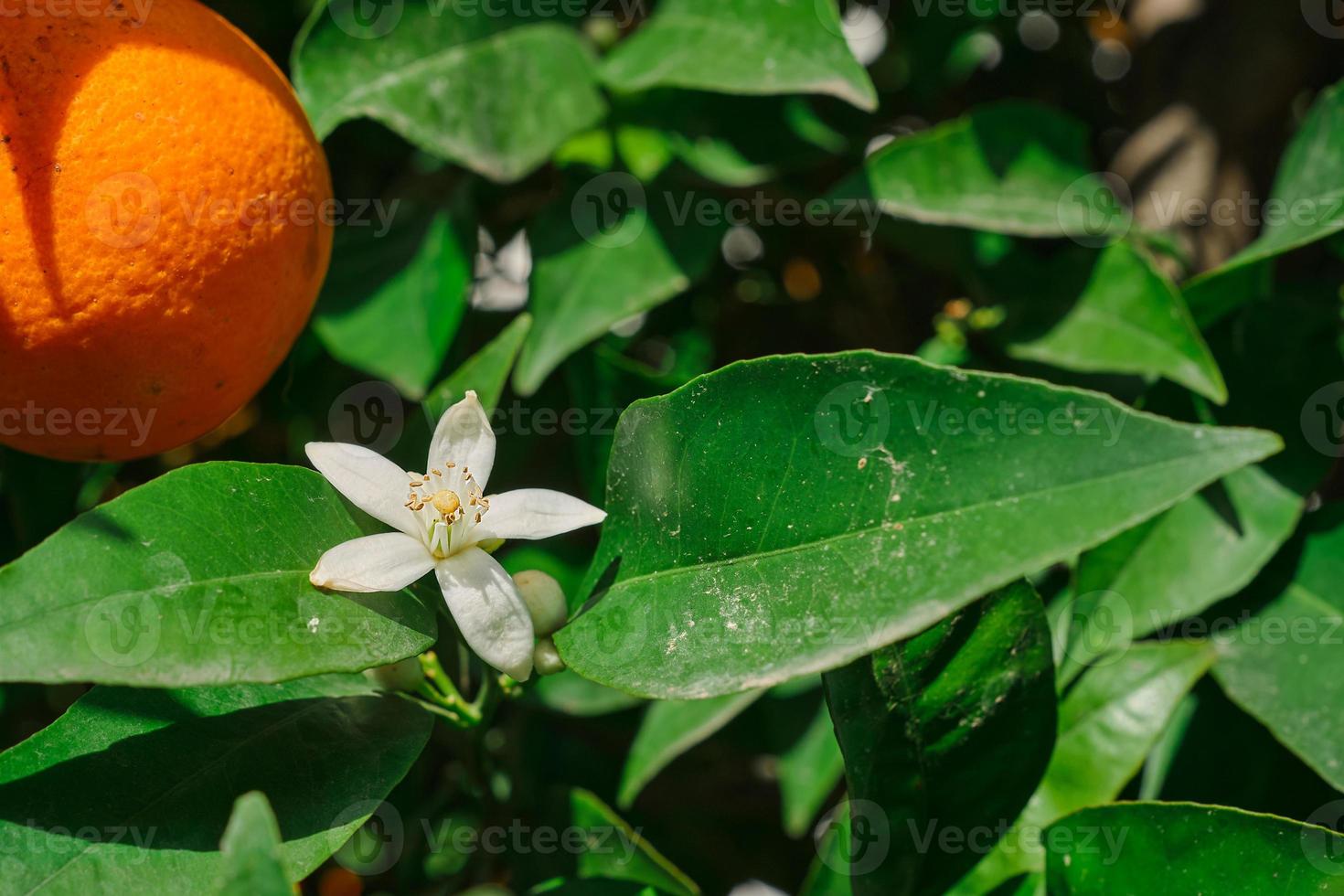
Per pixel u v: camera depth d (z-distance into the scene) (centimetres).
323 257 42
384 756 40
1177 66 55
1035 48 59
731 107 49
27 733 51
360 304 48
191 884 38
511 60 46
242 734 40
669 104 49
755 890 53
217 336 40
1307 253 53
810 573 38
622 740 53
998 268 49
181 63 39
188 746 39
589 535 50
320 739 40
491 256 51
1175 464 37
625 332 52
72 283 38
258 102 40
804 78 45
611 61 48
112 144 38
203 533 38
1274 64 53
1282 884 40
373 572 39
